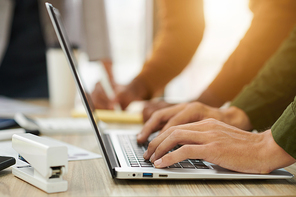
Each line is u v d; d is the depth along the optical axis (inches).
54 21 19.7
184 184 20.2
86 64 102.0
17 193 17.9
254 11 46.3
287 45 32.1
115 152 24.6
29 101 84.0
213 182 20.8
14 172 21.1
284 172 21.8
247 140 21.7
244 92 33.2
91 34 64.3
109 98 61.6
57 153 17.6
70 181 20.4
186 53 56.3
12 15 93.2
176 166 21.3
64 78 70.8
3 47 89.7
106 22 64.9
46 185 17.9
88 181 20.5
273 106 31.5
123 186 19.6
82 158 26.5
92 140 36.6
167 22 56.2
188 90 125.0
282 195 18.8
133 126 48.6
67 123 43.9
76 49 70.1
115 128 45.8
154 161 21.3
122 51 113.8
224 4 116.9
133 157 23.1
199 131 22.1
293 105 20.8
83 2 63.8
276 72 31.8
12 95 95.2
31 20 94.7
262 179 21.8
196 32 55.9
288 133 20.4
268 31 41.8
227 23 118.3
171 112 30.4
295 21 40.8
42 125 40.2
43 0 67.2
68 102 72.0
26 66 96.0
